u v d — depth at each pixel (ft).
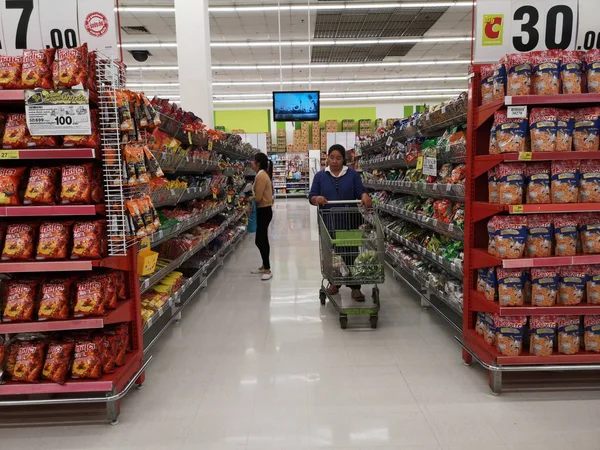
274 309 12.91
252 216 22.24
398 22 38.34
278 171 64.85
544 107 7.72
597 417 6.91
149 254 8.65
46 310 6.87
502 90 7.53
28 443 6.58
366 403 7.47
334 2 33.68
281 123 71.05
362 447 6.25
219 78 58.70
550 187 7.43
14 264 6.75
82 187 6.84
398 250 15.94
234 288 15.38
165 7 34.22
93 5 7.41
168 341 10.48
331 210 12.65
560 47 8.16
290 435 6.57
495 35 8.18
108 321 7.14
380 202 19.30
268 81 61.41
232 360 9.35
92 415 7.31
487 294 8.10
